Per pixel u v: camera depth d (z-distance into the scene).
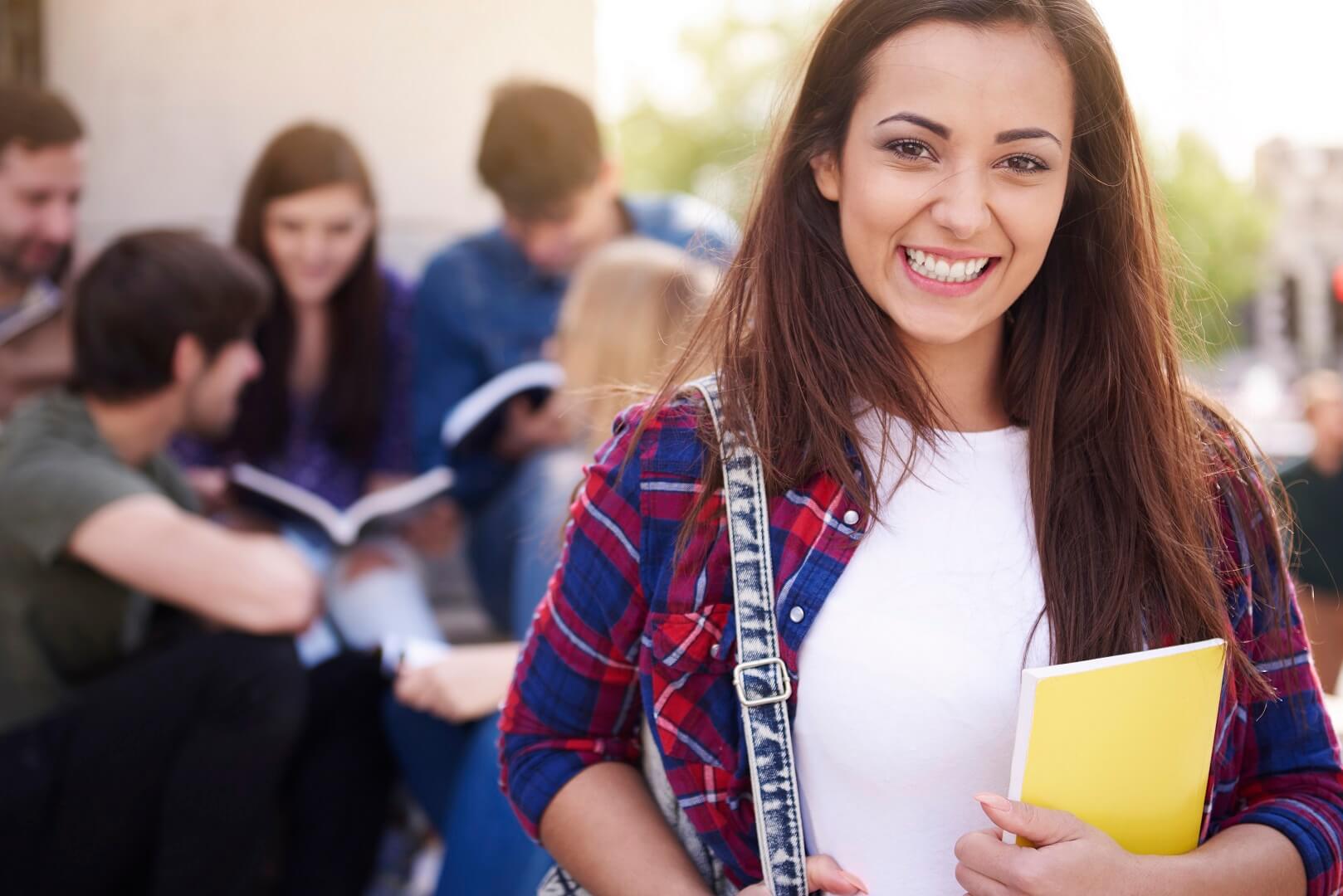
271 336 3.31
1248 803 1.28
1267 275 24.30
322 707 2.58
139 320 2.47
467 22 4.04
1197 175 22.97
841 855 1.19
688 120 24.38
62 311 3.36
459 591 3.87
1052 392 1.26
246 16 3.88
